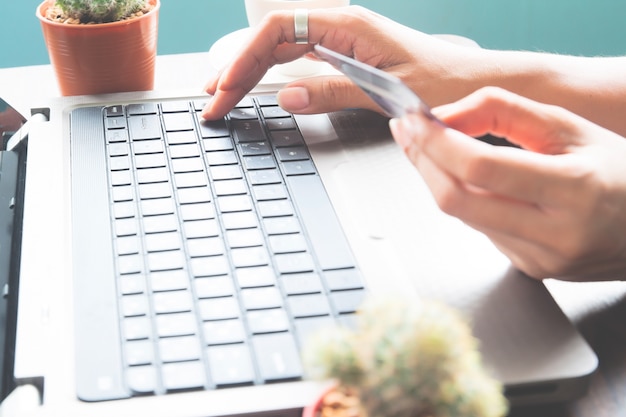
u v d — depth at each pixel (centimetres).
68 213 57
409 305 30
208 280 49
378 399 28
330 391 35
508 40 157
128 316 46
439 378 28
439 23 154
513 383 42
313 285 49
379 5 150
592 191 44
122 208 57
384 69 71
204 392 41
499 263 51
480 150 43
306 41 72
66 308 47
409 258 52
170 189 60
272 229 55
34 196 58
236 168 63
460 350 29
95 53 73
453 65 71
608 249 46
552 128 48
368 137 67
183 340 45
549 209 44
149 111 72
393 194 59
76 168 62
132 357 43
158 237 54
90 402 41
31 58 145
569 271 48
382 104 46
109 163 63
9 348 47
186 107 73
